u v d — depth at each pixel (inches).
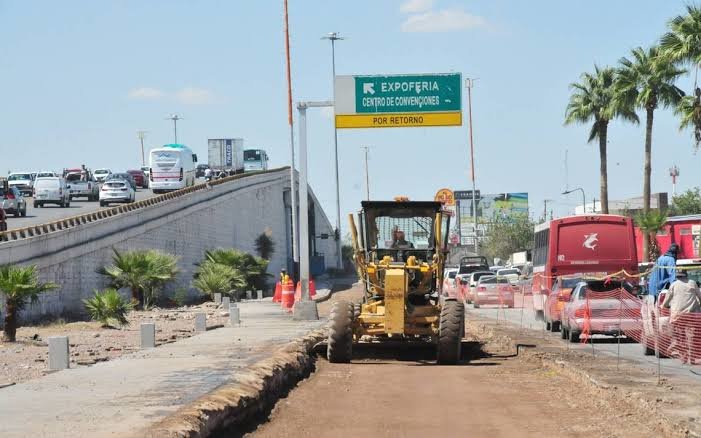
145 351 1354.6
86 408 780.6
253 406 908.6
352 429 831.7
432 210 1493.6
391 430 824.9
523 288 2731.3
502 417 890.7
